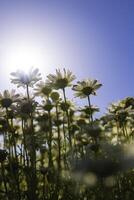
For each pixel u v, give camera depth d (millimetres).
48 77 474
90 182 200
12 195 367
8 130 417
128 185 335
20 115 437
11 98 444
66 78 470
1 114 463
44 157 457
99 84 468
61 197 362
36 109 457
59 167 376
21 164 400
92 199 315
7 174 404
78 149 431
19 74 453
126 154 195
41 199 374
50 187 388
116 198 314
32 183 363
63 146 448
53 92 469
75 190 320
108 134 438
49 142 422
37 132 464
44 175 380
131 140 396
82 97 470
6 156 398
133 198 320
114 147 206
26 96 466
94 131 402
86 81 471
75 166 204
